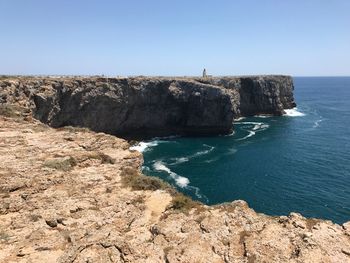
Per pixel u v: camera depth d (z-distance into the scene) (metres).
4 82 52.03
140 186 20.44
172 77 106.25
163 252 13.15
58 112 68.06
